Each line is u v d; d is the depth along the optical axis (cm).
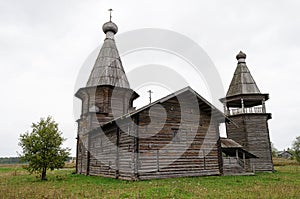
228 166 2041
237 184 1294
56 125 1852
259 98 2656
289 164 4272
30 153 1750
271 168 2478
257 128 2573
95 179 1650
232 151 2173
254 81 2797
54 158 1773
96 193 1037
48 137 1784
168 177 1565
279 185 1260
